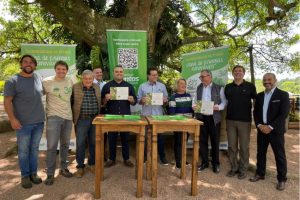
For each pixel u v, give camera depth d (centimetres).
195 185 422
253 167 546
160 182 472
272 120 462
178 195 424
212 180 488
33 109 432
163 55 981
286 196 430
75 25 788
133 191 433
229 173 513
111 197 411
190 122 412
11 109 414
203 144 542
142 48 642
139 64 643
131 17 834
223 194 432
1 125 919
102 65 827
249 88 496
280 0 1129
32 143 452
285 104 455
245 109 496
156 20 881
